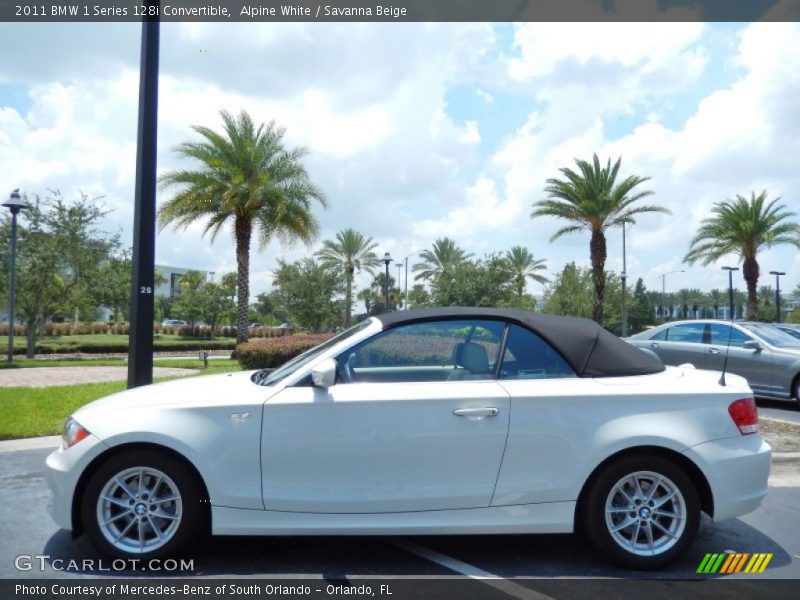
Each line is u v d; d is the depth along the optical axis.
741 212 30.03
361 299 67.75
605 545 3.71
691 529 3.72
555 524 3.71
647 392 3.82
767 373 10.36
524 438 3.71
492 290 39.16
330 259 44.78
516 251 49.44
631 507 3.76
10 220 21.95
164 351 30.73
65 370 17.20
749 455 3.78
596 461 3.69
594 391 3.80
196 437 3.66
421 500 3.66
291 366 4.24
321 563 3.83
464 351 4.02
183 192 21.52
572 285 42.78
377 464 3.67
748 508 3.76
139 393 4.11
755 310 30.89
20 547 4.05
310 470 3.67
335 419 3.69
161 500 3.73
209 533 4.30
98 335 45.59
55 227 22.67
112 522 3.71
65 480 3.69
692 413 3.80
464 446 3.68
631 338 12.59
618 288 42.84
